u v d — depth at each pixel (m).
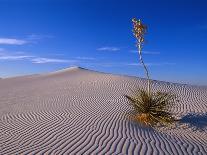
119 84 28.09
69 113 16.30
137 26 15.05
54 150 9.85
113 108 17.58
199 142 11.98
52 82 34.31
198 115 16.33
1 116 16.70
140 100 14.95
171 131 13.57
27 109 18.80
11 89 32.16
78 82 31.27
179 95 22.50
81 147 10.17
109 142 10.77
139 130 12.95
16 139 11.30
